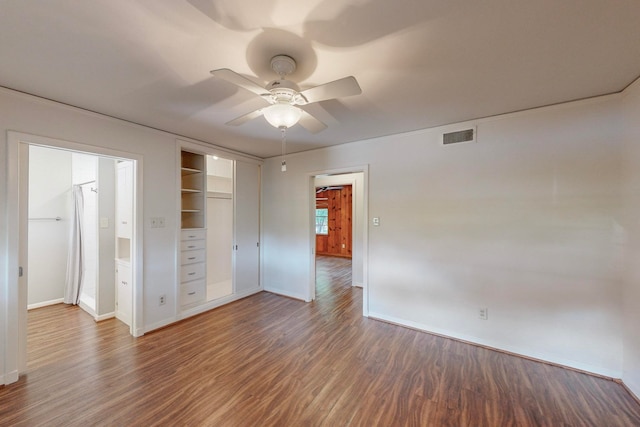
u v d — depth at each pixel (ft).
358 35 4.83
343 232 29.63
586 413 6.04
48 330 10.16
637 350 6.49
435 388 6.90
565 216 7.82
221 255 16.06
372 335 9.87
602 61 5.67
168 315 10.69
